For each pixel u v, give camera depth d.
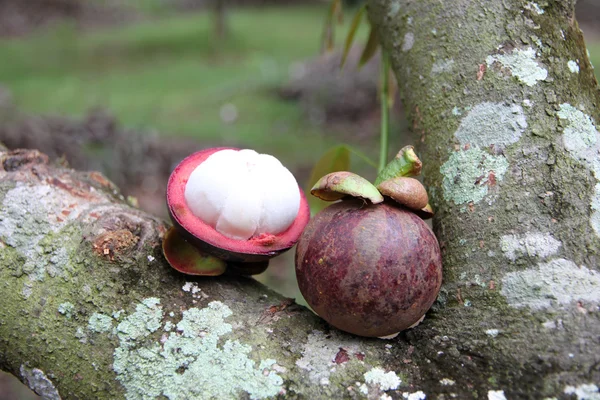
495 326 0.27
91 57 2.21
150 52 2.26
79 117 1.18
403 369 0.27
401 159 0.29
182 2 3.41
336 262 0.27
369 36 0.43
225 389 0.27
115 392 0.28
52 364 0.28
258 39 2.45
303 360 0.27
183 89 1.77
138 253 0.29
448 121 0.32
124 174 0.97
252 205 0.29
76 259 0.29
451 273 0.29
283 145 1.29
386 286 0.26
